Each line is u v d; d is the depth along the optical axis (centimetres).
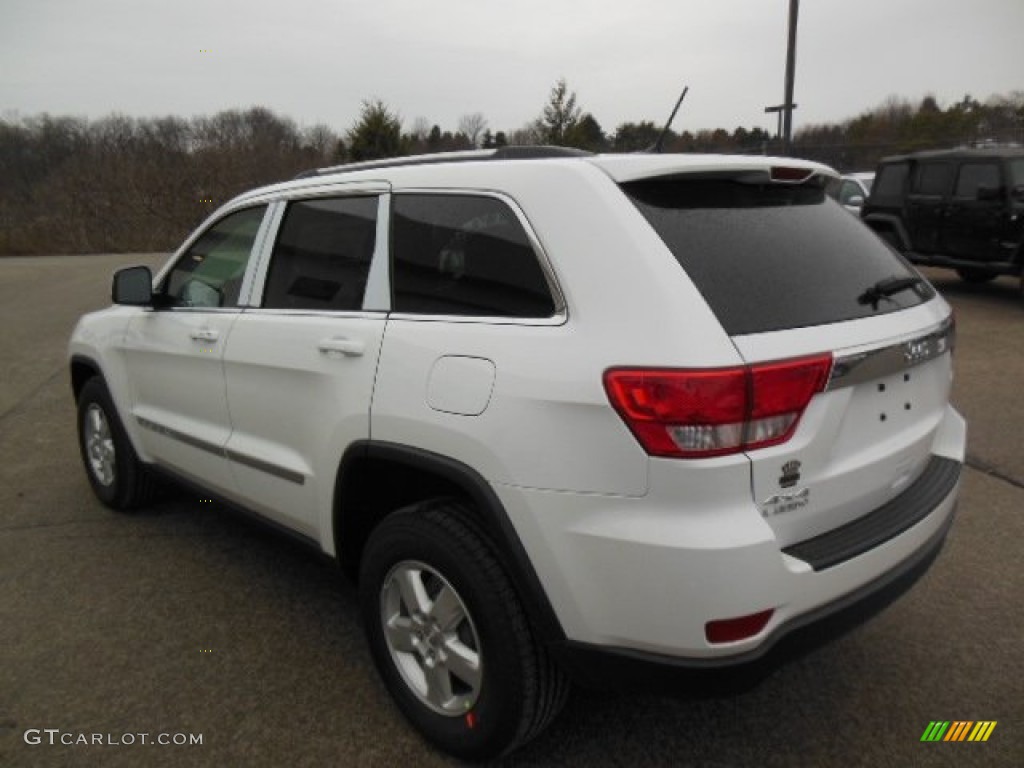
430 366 230
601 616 202
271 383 293
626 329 196
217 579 360
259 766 244
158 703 273
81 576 363
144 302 357
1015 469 469
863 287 231
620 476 194
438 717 246
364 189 276
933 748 248
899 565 228
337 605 338
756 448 192
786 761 244
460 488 242
